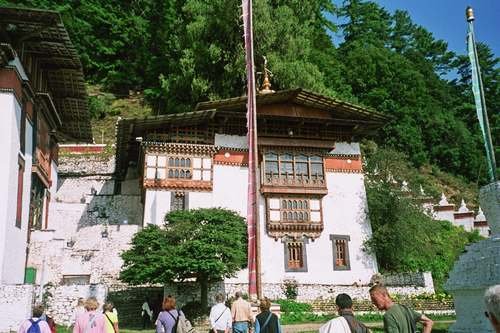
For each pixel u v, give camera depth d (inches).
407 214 1418.6
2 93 984.9
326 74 2507.4
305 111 1416.1
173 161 1309.1
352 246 1374.3
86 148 1809.8
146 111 2415.1
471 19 548.4
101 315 404.5
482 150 3097.9
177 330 406.6
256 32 1614.2
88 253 1167.6
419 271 1316.4
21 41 1067.9
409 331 237.6
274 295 1202.6
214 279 1018.1
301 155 1401.3
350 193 1428.4
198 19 1700.3
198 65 1697.8
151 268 930.1
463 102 3558.1
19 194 1041.5
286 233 1326.3
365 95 2753.4
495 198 477.4
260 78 1611.7
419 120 2854.3
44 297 937.5
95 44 2630.4
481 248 478.9
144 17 2731.3
